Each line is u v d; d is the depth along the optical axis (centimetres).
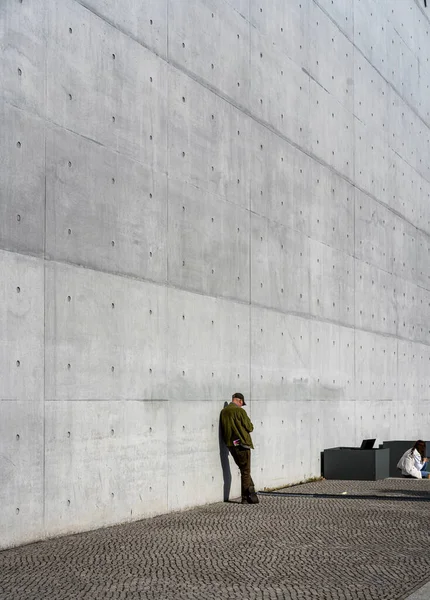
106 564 790
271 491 1406
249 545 893
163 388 1155
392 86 2130
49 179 966
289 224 1549
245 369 1372
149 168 1152
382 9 2092
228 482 1313
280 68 1548
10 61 917
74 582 714
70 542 912
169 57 1214
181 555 837
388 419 1981
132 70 1130
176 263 1199
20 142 925
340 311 1748
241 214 1384
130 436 1081
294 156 1585
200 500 1229
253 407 1391
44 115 966
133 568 773
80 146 1022
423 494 1374
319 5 1731
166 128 1196
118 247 1079
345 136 1823
